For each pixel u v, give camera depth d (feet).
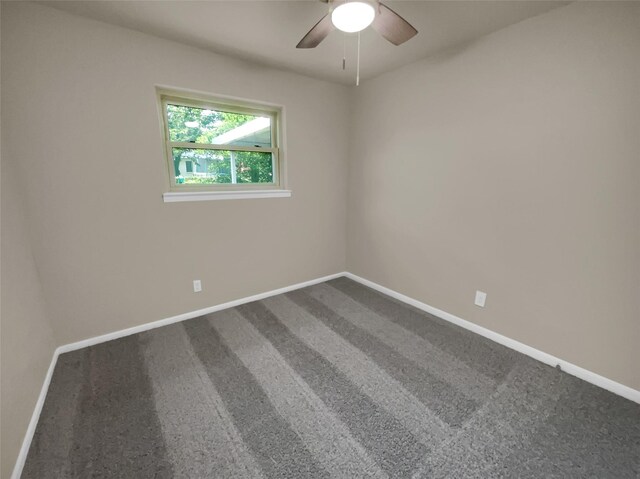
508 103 6.41
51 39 5.75
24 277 5.48
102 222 6.82
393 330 7.91
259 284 9.80
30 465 4.20
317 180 10.46
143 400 5.41
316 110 9.86
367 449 4.45
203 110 8.18
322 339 7.47
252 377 6.05
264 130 9.34
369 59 8.02
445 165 7.89
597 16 5.08
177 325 8.13
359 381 5.93
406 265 9.50
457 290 8.12
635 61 4.78
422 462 4.25
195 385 5.81
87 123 6.33
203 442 4.57
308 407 5.27
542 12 5.65
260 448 4.47
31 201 5.97
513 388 5.73
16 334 4.73
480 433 4.73
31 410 4.83
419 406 5.29
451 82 7.41
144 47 6.70
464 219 7.67
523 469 4.15
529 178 6.29
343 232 11.75
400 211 9.42
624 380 5.50
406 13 5.70
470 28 6.31
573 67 5.43
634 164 4.97
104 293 7.13
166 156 7.75
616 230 5.29
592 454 4.37
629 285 5.26
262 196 9.24
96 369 6.26
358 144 10.58
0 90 5.42
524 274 6.66
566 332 6.15
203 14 5.82
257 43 7.08
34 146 5.86
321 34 5.14
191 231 8.14
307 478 4.03
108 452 4.39
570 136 5.62
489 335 7.50
